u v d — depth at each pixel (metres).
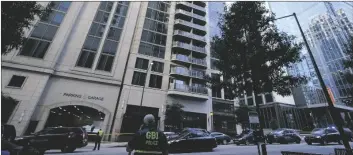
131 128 24.88
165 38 34.22
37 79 22.42
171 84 29.25
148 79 28.89
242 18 8.74
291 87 8.09
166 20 36.53
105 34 29.33
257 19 8.75
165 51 32.72
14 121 19.56
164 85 29.53
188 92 29.31
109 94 26.03
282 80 7.79
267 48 8.08
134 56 29.56
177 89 28.84
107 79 26.52
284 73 8.24
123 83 27.19
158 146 3.51
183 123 27.66
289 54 7.76
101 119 25.12
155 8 36.59
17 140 11.00
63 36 26.20
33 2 7.82
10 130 8.34
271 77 7.84
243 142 19.03
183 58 32.50
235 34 8.62
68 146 12.07
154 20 34.97
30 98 21.25
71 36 27.16
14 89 20.94
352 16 43.28
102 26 29.98
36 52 23.80
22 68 22.17
